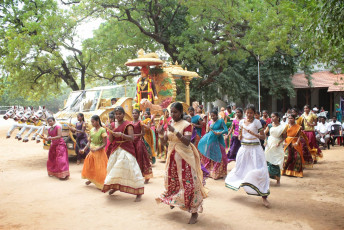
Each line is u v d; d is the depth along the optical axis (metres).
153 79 13.90
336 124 15.38
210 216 5.21
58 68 24.66
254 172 5.82
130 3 20.98
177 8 21.34
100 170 6.88
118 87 13.37
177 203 4.80
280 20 17.34
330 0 6.20
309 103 27.53
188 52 19.92
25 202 5.94
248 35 18.56
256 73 25.86
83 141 10.27
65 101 13.12
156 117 12.51
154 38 22.38
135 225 4.75
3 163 10.57
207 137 8.03
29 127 10.85
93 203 5.88
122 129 6.05
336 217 5.22
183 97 23.09
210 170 8.20
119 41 24.02
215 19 19.80
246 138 6.23
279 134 7.52
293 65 25.17
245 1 20.39
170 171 4.99
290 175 8.66
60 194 6.52
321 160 11.50
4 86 25.34
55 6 24.30
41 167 9.86
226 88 24.80
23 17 22.30
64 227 4.65
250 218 5.13
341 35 6.38
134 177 5.95
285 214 5.36
